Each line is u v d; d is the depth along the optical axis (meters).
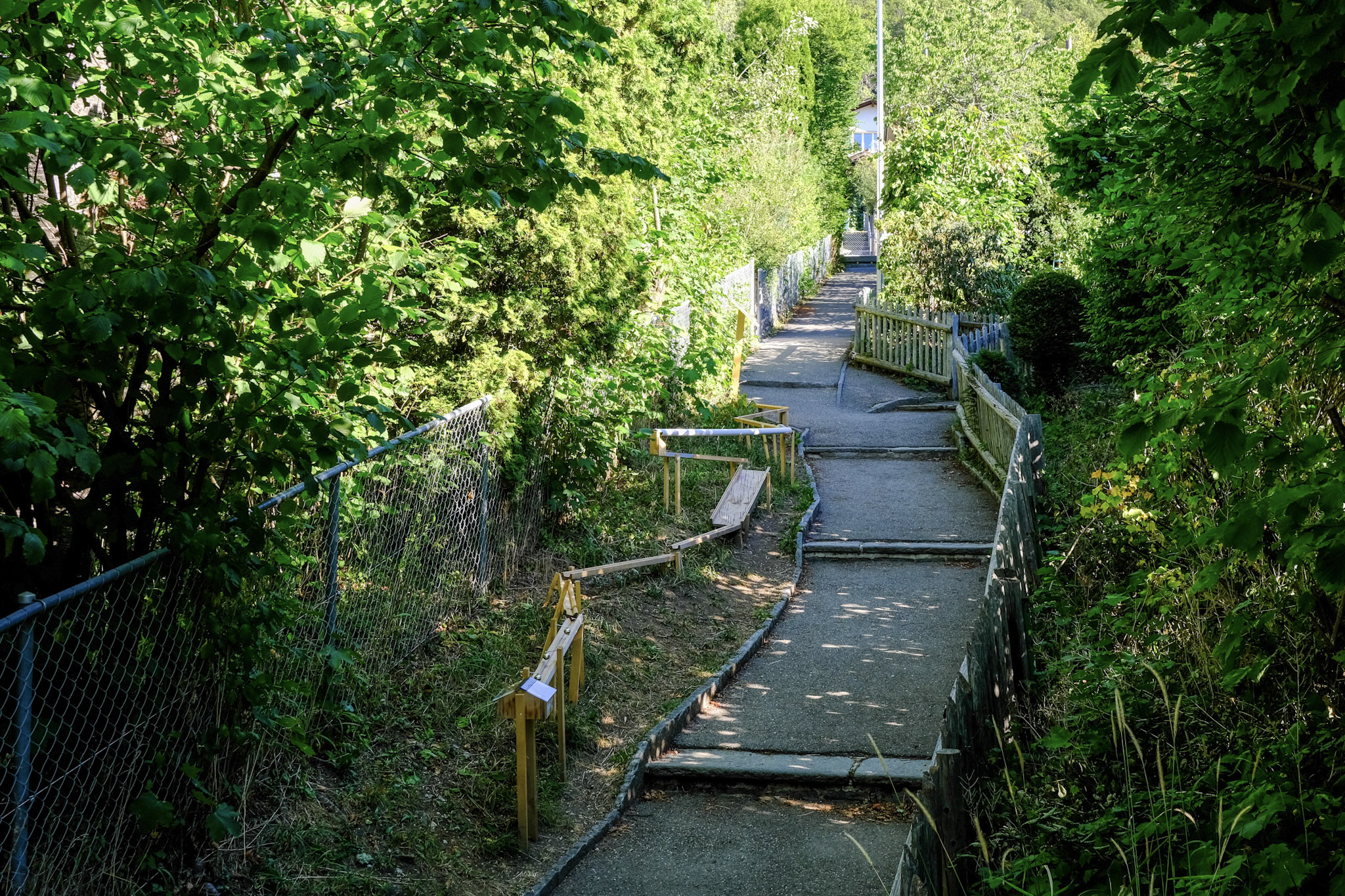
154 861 4.48
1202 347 5.40
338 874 5.17
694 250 17.75
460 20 4.79
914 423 17.58
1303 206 3.75
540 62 5.44
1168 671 5.04
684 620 9.59
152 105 4.68
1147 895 3.58
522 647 8.11
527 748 6.01
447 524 8.18
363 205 5.10
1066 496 9.95
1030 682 6.73
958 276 22.36
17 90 3.78
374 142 4.50
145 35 4.62
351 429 4.85
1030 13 64.81
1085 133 6.74
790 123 35.47
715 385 18.05
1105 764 4.65
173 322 4.01
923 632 9.47
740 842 6.18
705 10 18.48
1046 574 7.89
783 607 10.17
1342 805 3.42
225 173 5.02
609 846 6.15
